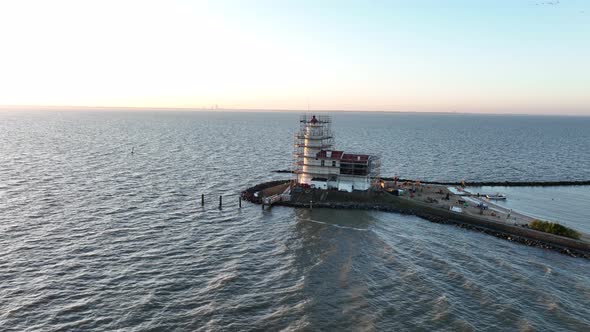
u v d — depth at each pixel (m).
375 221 79.94
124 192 94.62
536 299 47.69
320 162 99.50
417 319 42.78
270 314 43.44
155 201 88.00
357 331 40.47
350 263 57.47
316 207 88.75
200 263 56.38
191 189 100.94
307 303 45.72
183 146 192.38
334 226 75.75
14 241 61.44
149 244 62.75
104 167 126.75
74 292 47.00
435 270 55.47
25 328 39.78
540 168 150.25
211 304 45.22
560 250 65.88
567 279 54.19
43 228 67.62
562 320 43.12
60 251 58.50
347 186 95.94
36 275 50.78
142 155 156.62
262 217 80.19
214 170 129.00
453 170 142.62
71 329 39.84
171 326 40.84
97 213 77.19
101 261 55.69
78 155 150.88
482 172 140.12
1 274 50.66
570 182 121.06
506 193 109.00
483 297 47.62
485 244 67.94
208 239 66.25
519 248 66.81
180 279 51.16
